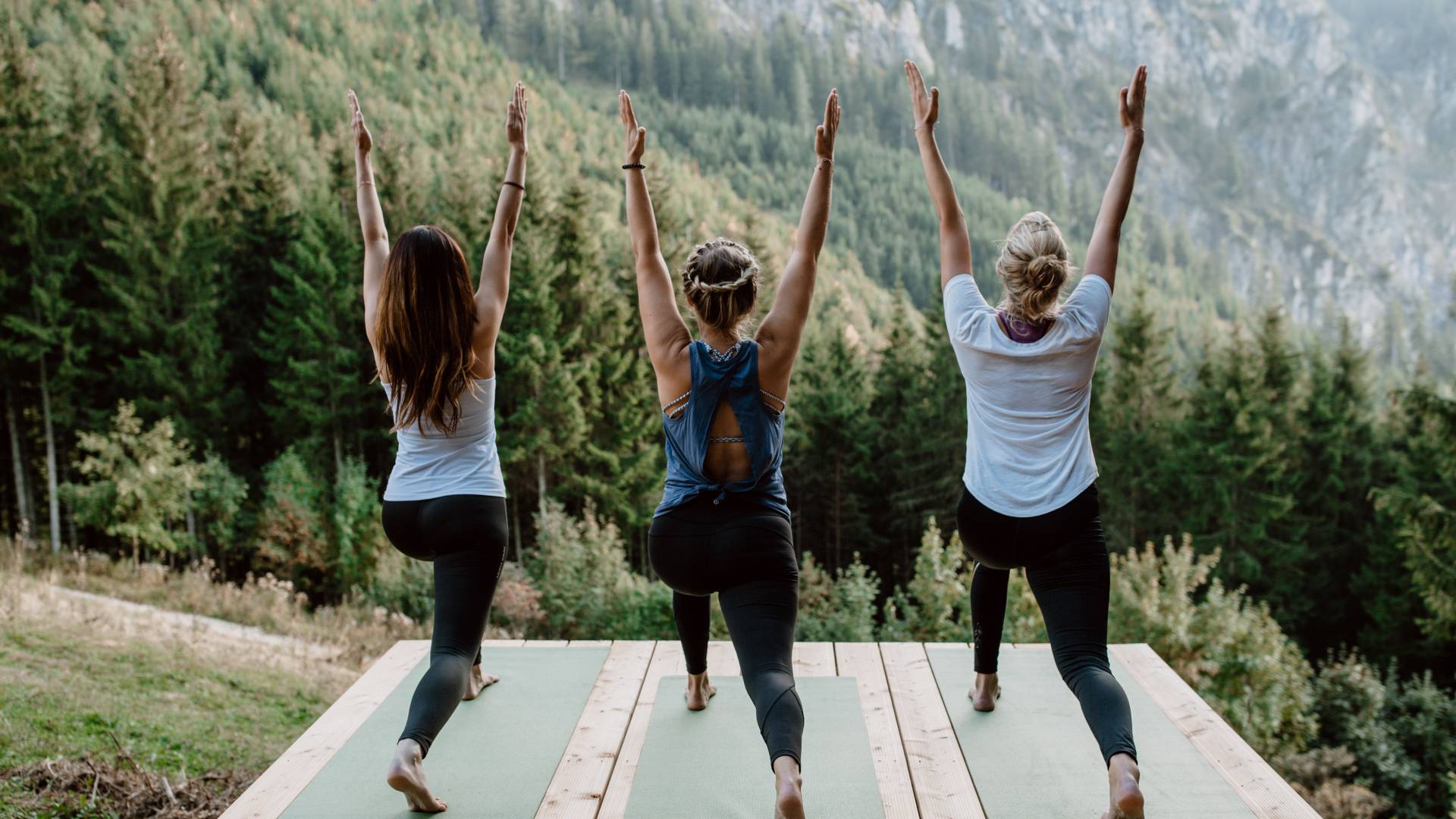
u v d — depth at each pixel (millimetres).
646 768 2451
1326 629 28281
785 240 74688
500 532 2324
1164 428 29109
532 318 24859
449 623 2213
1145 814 2248
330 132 60562
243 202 27641
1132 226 128500
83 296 23766
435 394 2215
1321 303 173250
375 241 2607
